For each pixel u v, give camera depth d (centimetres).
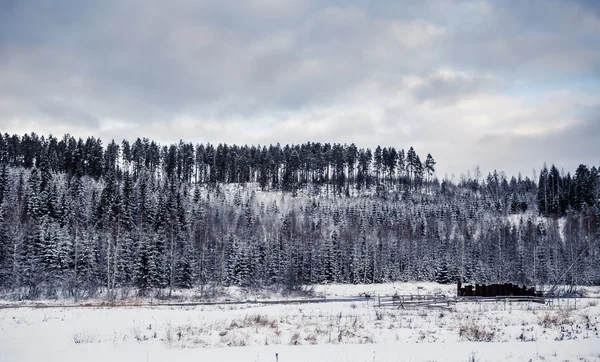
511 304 4053
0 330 2412
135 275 6388
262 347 1823
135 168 17562
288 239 9794
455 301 4247
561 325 2572
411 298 4409
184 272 6762
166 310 3612
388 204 15225
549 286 7456
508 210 15338
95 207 10206
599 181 15275
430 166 19738
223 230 10775
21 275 6106
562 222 13638
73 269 6669
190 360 1545
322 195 17212
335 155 18688
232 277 7244
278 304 4297
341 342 2033
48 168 12862
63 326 2578
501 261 9938
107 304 4291
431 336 2225
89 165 15400
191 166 18250
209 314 3259
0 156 15150
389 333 2341
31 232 6850
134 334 2261
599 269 8619
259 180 18500
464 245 10288
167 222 9062
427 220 13588
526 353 1628
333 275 8606
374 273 9025
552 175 17025
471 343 1900
